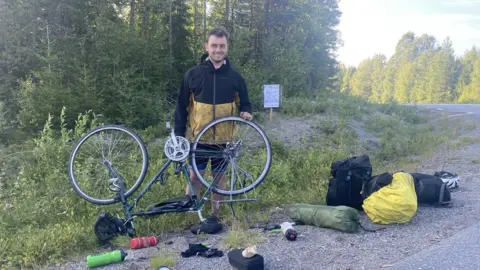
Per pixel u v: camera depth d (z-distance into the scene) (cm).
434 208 534
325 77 3244
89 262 398
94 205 549
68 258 438
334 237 446
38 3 1686
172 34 2084
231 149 505
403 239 431
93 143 568
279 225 489
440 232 445
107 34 1620
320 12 3438
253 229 491
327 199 547
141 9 2005
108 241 473
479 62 8781
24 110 1377
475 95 8362
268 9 2622
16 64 1634
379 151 1199
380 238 438
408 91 10612
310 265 376
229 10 2642
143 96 1582
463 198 585
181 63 2033
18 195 666
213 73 490
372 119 1595
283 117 1552
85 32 1755
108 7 1803
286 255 401
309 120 1512
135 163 584
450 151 1098
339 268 366
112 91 1545
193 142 496
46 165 765
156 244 457
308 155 926
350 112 1630
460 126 1545
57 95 1395
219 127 496
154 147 1098
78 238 466
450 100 9256
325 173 771
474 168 831
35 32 1700
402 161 1041
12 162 893
